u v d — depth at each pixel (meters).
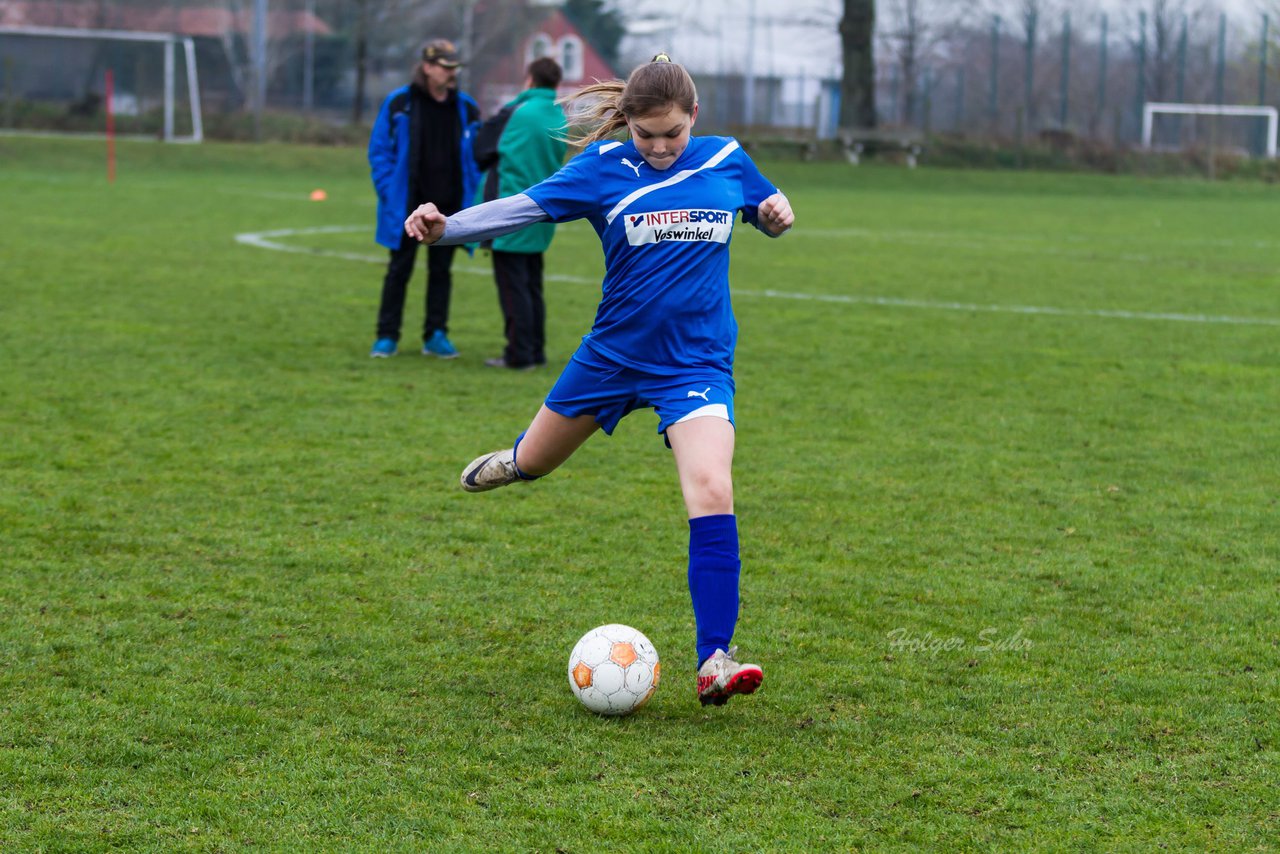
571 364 6.48
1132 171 64.31
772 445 11.57
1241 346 17.33
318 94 74.56
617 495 9.84
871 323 18.97
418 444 11.30
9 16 69.00
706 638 5.96
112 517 9.05
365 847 4.79
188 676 6.38
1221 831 4.97
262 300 19.80
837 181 56.84
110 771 5.37
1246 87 80.19
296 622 7.15
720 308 6.32
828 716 6.02
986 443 11.77
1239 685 6.43
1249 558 8.55
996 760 5.57
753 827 4.97
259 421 12.03
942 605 7.59
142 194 40.12
